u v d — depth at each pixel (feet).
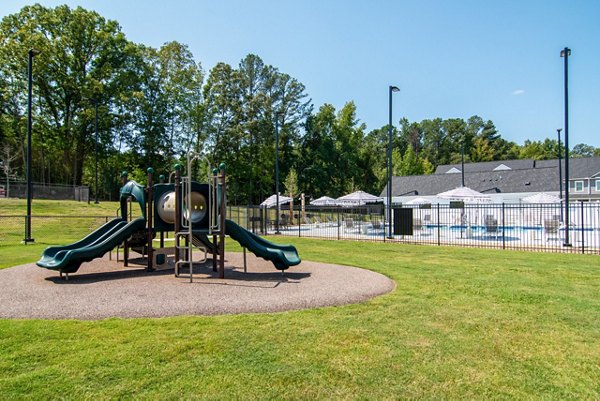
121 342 13.62
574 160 151.43
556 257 38.11
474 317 16.94
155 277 27.27
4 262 34.88
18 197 103.19
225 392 10.12
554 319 16.70
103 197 160.56
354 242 55.77
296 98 181.98
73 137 125.70
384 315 17.21
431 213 96.27
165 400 9.70
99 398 9.75
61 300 19.77
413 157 233.76
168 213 30.94
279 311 17.99
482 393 10.20
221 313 17.57
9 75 117.19
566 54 47.32
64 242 53.57
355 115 202.18
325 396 9.98
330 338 14.15
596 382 10.89
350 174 193.16
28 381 10.61
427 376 11.16
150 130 135.95
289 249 32.07
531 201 75.15
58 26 121.19
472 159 276.82
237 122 143.23
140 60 134.00
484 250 44.80
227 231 28.48
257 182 160.76
